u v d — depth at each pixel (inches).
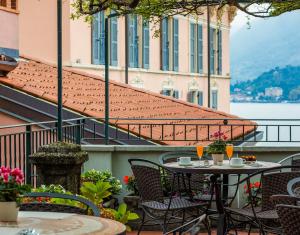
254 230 382.3
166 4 541.3
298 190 253.3
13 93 572.1
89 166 458.9
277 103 1513.3
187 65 1185.4
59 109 381.7
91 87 750.5
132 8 495.2
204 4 524.7
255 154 456.4
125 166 459.8
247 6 510.3
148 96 808.9
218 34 1295.5
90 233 165.5
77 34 871.7
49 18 876.6
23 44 877.8
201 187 388.8
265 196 293.4
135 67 1019.9
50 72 733.9
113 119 558.3
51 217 185.5
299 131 546.6
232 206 420.2
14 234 164.6
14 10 613.3
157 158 457.4
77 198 204.7
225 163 355.6
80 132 490.3
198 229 172.7
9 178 178.4
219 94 1309.1
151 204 325.1
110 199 423.5
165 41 1106.7
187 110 787.4
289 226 180.4
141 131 589.6
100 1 528.4
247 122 775.7
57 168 362.0
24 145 393.1
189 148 456.8
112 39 947.3
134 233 390.0
